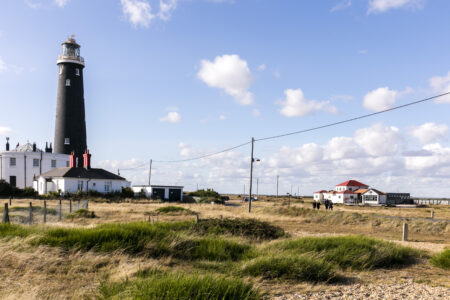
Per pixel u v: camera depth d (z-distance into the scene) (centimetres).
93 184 5531
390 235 2275
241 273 840
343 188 11256
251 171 3788
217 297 550
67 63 6750
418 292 746
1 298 577
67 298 608
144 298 524
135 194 6197
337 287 780
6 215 1675
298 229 2434
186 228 1617
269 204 6550
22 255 829
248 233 1703
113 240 1016
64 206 3603
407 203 9588
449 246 1684
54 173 5612
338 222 2991
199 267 898
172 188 6244
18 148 6688
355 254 1066
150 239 1087
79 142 6806
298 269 841
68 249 959
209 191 7319
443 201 10669
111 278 720
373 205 8875
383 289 769
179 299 533
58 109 6750
